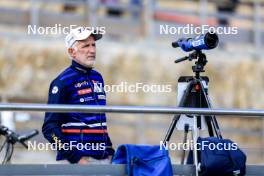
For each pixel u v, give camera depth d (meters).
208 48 27.20
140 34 68.44
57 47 63.09
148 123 60.16
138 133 59.72
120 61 64.62
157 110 25.23
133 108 24.97
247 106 67.38
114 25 68.12
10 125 38.72
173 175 25.77
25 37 63.34
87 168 25.19
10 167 24.73
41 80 62.12
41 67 62.38
